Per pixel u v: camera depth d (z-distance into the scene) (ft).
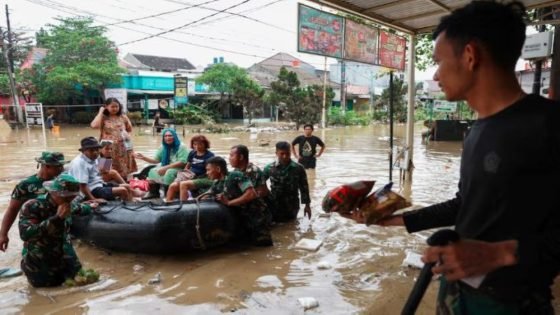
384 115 125.08
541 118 3.92
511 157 4.01
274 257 15.20
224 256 15.43
